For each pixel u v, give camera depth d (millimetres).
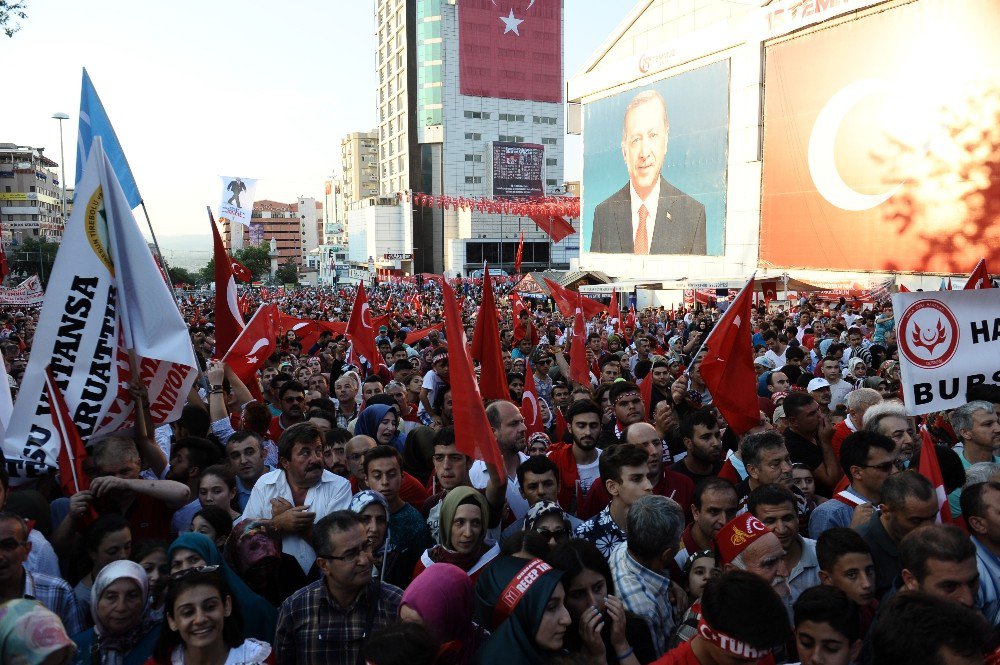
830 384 9352
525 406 7512
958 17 27594
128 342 5039
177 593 3197
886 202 30672
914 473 3910
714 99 40000
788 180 35531
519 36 107750
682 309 28062
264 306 8711
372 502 4152
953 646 2283
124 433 5148
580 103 54219
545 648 2865
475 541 3994
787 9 34688
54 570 4141
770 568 3465
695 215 42031
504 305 33062
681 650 2977
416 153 108812
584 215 53406
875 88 30844
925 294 5270
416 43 107000
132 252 5016
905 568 3293
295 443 4965
